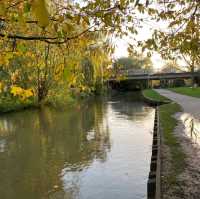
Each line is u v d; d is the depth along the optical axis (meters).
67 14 3.50
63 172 12.57
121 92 94.31
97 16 3.77
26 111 36.28
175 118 23.67
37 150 16.62
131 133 21.03
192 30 4.64
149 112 35.47
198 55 4.70
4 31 4.07
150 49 4.85
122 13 3.97
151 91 77.50
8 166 13.77
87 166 13.25
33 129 23.86
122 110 38.50
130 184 10.87
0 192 10.72
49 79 37.12
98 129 23.25
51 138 19.94
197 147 12.97
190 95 54.91
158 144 13.59
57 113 34.81
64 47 4.12
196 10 4.59
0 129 24.23
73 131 22.56
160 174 9.20
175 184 8.33
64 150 16.42
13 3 3.03
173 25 4.81
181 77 80.75
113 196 9.93
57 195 10.23
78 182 11.33
